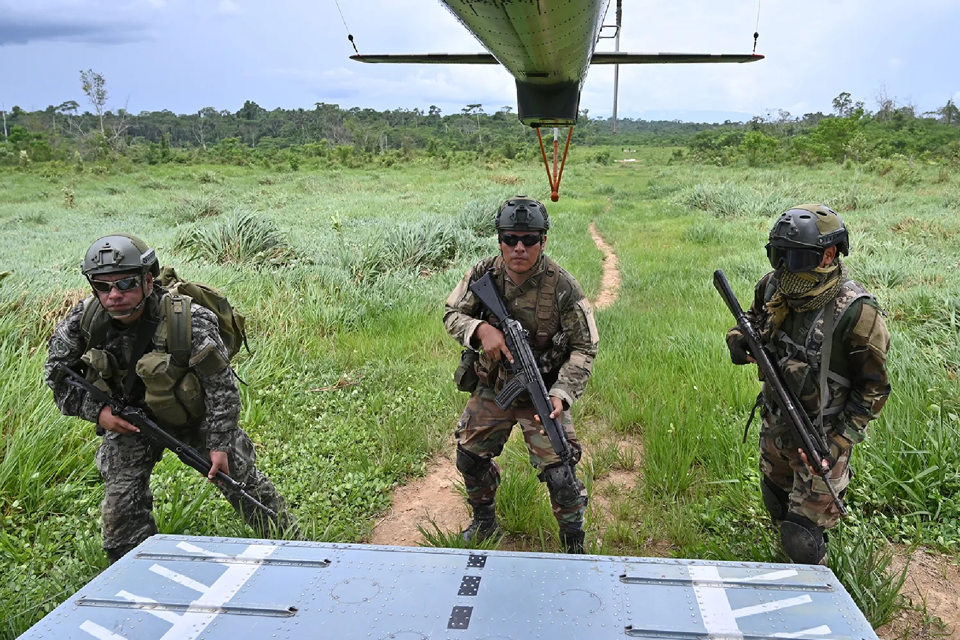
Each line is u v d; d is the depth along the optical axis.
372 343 6.79
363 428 4.98
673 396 5.21
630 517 3.86
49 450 4.16
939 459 3.87
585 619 1.89
